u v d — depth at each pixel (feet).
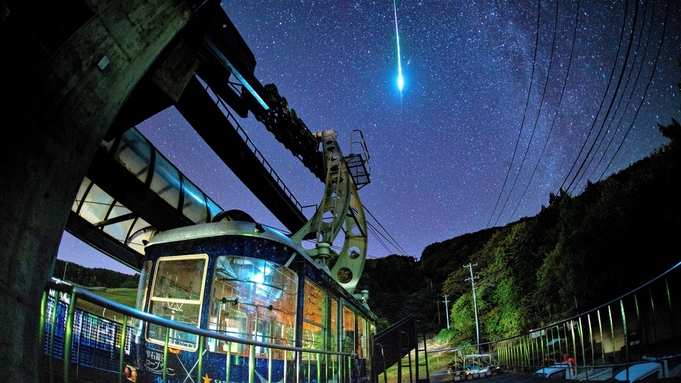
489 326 131.75
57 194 12.57
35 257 11.56
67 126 12.98
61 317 17.37
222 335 13.19
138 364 21.91
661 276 20.83
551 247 119.34
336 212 45.91
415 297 216.54
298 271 26.14
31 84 12.11
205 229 24.45
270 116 50.26
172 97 20.95
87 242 41.86
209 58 38.37
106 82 14.23
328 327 30.01
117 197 38.32
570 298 80.43
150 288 23.91
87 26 13.79
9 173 11.16
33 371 10.32
